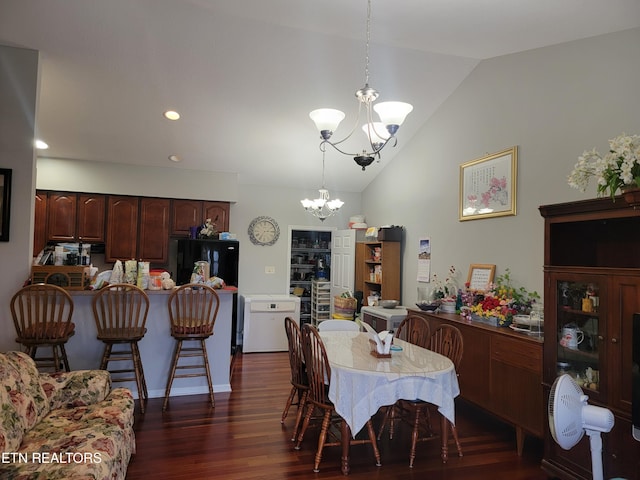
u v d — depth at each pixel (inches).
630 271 86.8
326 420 107.3
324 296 266.2
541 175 131.7
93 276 148.1
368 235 231.1
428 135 192.7
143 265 149.5
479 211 157.2
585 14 98.1
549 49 130.0
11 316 132.2
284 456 111.0
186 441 117.7
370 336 126.6
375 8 104.0
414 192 204.4
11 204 133.5
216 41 135.4
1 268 132.7
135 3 118.5
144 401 148.2
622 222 103.1
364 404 100.1
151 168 226.2
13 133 134.0
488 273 151.7
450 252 175.3
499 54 137.6
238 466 104.9
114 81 153.1
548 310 106.7
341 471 104.0
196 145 203.8
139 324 150.2
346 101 169.6
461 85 168.7
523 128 138.8
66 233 215.0
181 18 124.7
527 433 116.1
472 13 101.3
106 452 78.0
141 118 177.9
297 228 265.0
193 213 234.5
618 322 89.2
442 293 171.3
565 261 108.8
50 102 164.9
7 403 81.4
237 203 254.2
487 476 103.7
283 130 190.7
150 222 226.7
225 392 161.2
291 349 130.1
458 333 118.3
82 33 129.8
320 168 235.9
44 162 211.3
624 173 80.0
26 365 98.0
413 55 147.8
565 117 124.4
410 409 116.4
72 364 142.4
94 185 217.3
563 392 71.6
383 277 211.6
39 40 132.2
